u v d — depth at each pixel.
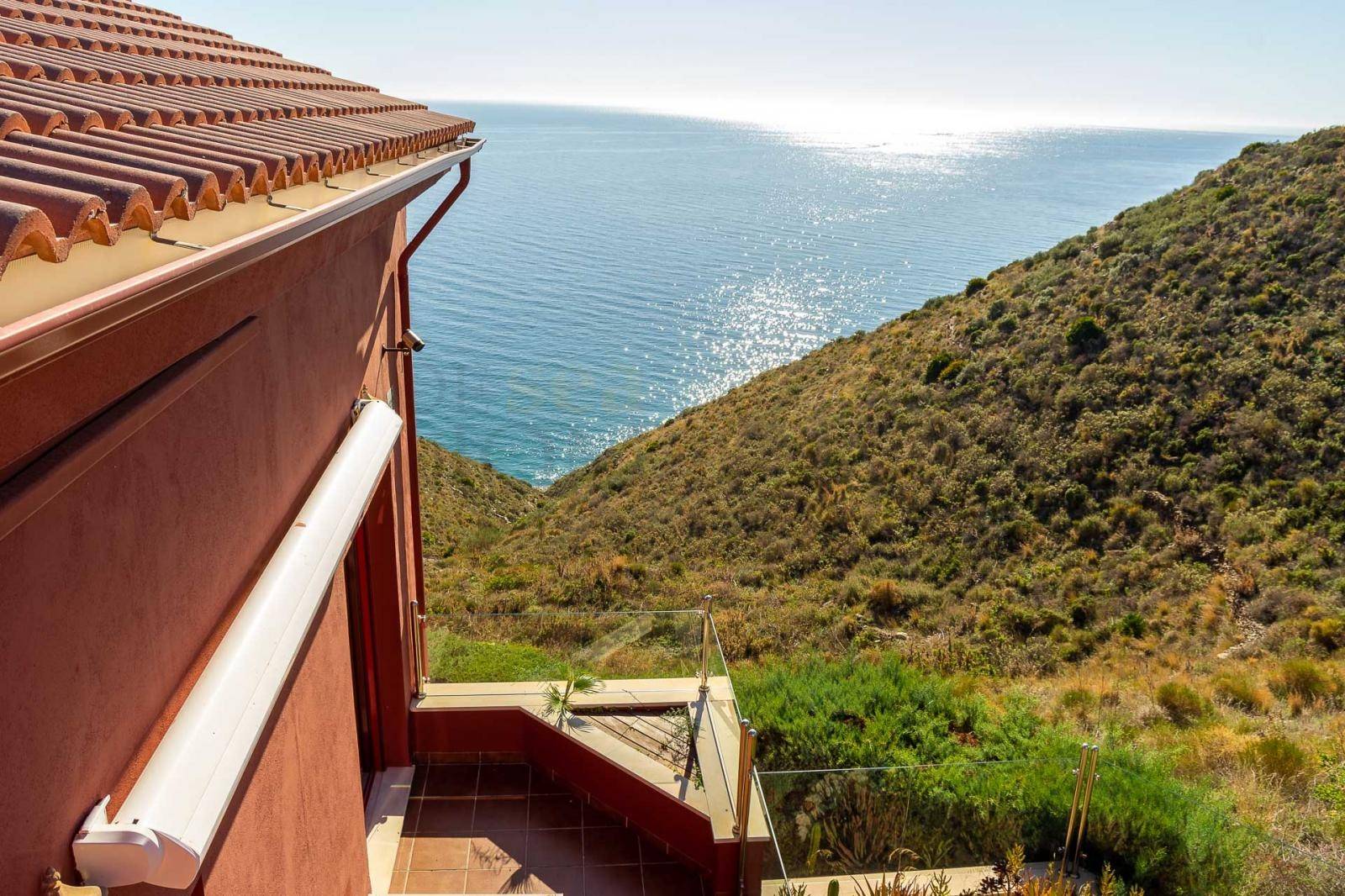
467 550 24.22
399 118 6.32
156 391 2.13
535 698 6.14
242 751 2.23
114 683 1.97
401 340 6.04
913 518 20.64
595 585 16.83
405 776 5.94
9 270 1.47
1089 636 14.38
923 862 4.70
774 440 27.39
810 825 4.66
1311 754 7.02
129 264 1.79
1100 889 4.57
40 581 1.64
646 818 5.41
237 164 2.53
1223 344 21.42
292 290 3.48
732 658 11.99
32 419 1.61
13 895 1.52
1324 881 4.19
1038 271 30.67
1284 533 16.50
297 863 3.23
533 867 5.21
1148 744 7.59
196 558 2.49
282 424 3.36
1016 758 5.51
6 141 1.97
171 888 2.06
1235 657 12.59
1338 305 20.83
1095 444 20.38
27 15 4.86
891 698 6.38
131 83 3.86
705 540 22.20
